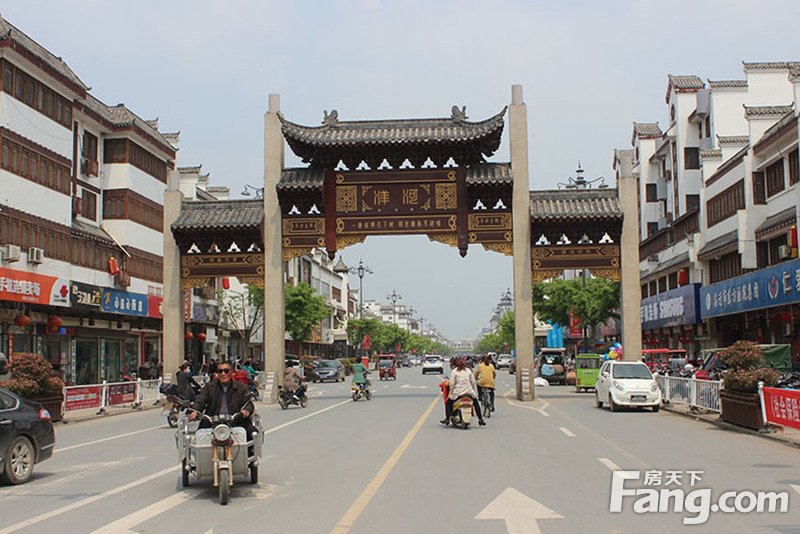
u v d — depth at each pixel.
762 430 17.23
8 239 28.16
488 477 11.45
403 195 29.80
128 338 42.69
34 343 32.50
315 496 10.09
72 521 8.72
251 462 10.88
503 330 103.50
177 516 8.92
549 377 48.66
